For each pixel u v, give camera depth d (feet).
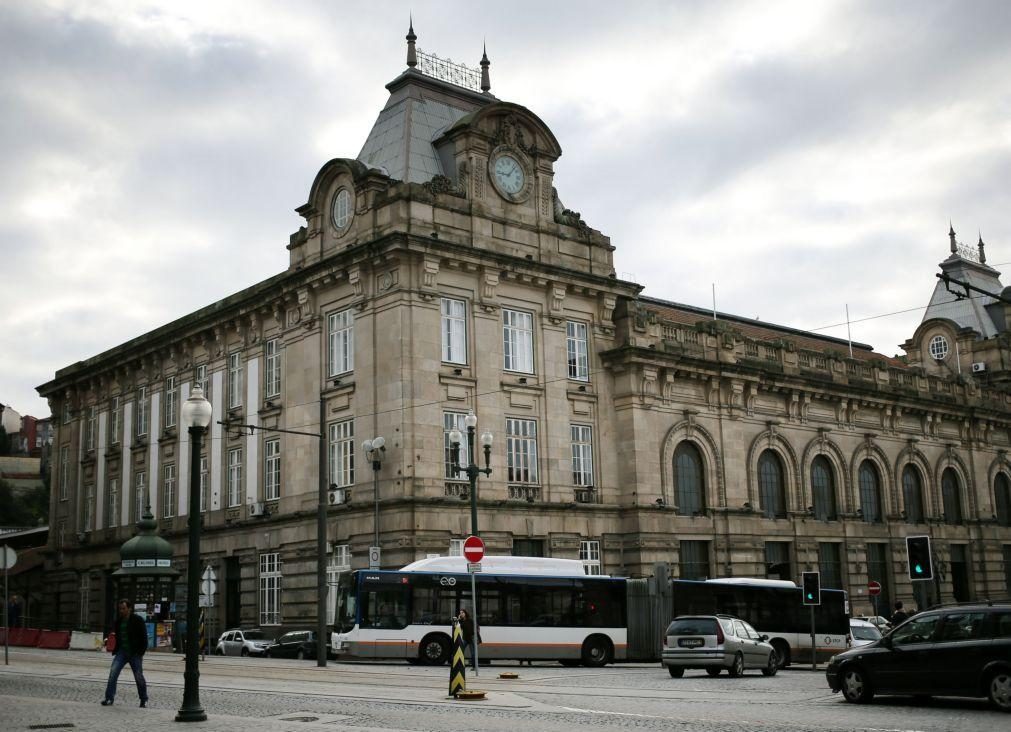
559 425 162.40
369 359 151.33
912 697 79.51
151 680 99.50
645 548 164.55
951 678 71.72
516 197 163.12
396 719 64.28
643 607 133.90
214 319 187.62
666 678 106.73
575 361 168.04
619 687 92.27
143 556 164.25
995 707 71.20
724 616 112.57
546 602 128.88
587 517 162.50
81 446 232.12
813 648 124.36
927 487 224.94
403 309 147.95
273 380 174.91
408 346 147.23
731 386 184.55
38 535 265.54
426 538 142.20
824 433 202.90
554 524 157.89
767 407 193.67
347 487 152.76
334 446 156.66
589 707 73.46
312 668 115.85
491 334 156.46
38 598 250.16
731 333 188.24
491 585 127.24
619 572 164.86
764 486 191.31
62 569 229.86
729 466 182.50
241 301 179.11
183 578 188.65
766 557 188.44
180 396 199.21
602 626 130.31
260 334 178.50
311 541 157.79
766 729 59.62
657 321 177.27
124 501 212.23
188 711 63.36
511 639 126.00
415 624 123.95
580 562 133.49
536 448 159.74
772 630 137.69
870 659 75.66
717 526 178.09
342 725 60.59
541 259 164.14
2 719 65.36
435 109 170.40
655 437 171.01
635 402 169.17
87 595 220.84
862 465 213.25
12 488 406.21
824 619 140.67
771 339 213.87
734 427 185.06
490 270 156.76
